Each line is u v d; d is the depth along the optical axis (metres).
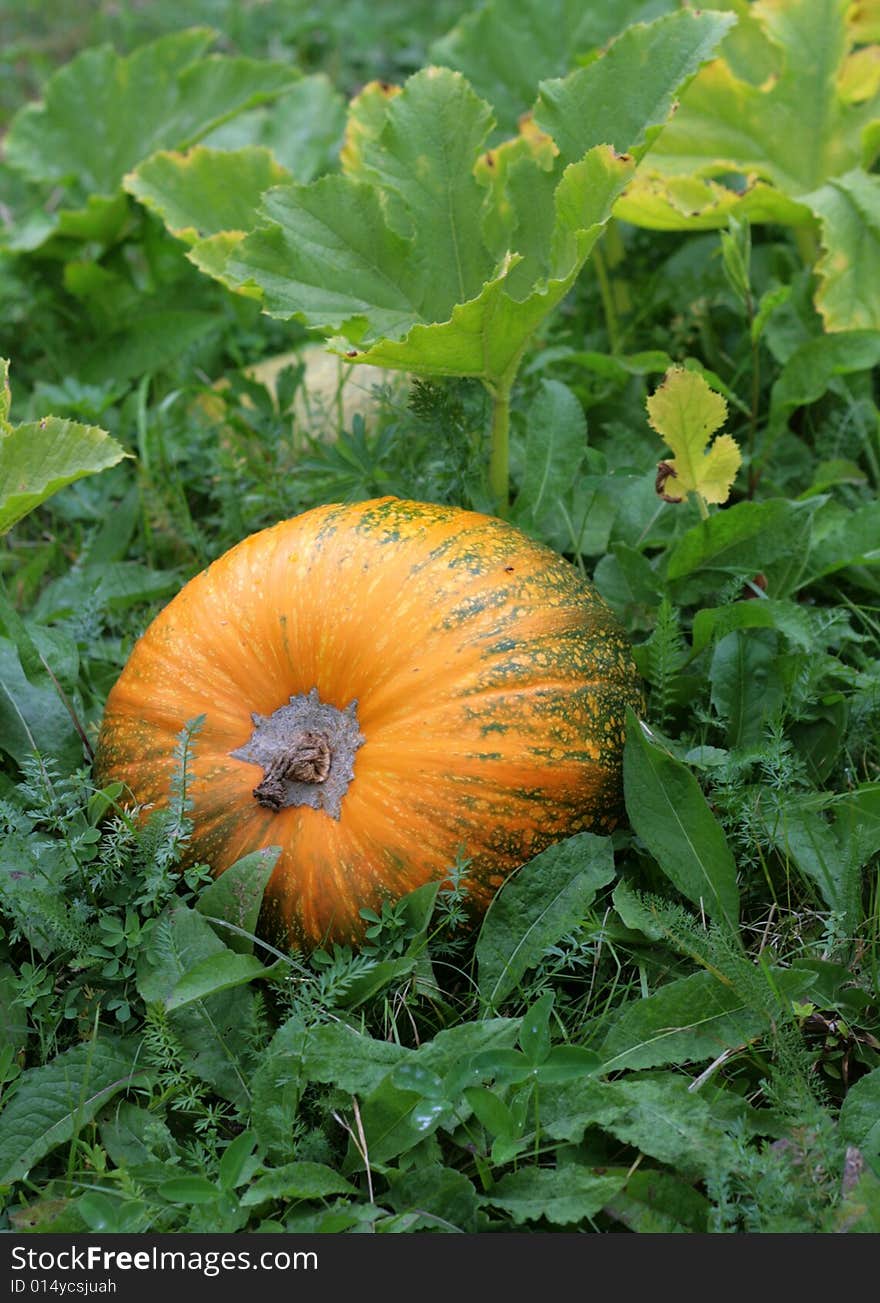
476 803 1.21
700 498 1.35
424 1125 1.14
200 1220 1.13
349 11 2.47
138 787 1.25
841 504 1.49
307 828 1.22
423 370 1.35
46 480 1.27
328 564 1.25
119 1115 1.18
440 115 1.39
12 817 1.24
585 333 1.70
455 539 1.25
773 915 1.27
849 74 1.58
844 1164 1.14
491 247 1.40
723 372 1.61
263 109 1.95
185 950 1.21
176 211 1.54
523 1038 1.14
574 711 1.23
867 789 1.26
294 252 1.37
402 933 1.21
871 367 1.52
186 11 2.59
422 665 1.22
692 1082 1.18
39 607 1.49
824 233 1.53
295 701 1.24
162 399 1.71
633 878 1.26
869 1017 1.21
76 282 1.78
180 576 1.51
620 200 1.57
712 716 1.35
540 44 1.77
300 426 1.62
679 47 1.35
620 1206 1.13
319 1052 1.16
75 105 1.85
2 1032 1.21
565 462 1.42
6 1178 1.16
